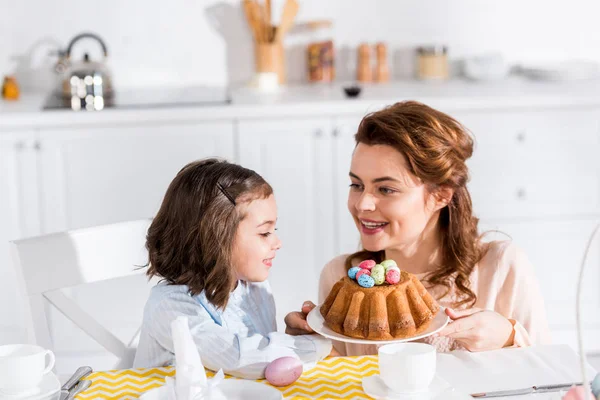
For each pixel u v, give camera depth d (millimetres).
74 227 3021
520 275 1700
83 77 3102
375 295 1372
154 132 2986
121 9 3436
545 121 3102
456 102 3033
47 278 1683
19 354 1259
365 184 1580
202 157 3012
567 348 1453
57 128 2947
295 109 2990
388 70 3549
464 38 3619
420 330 1380
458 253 1665
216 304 1476
